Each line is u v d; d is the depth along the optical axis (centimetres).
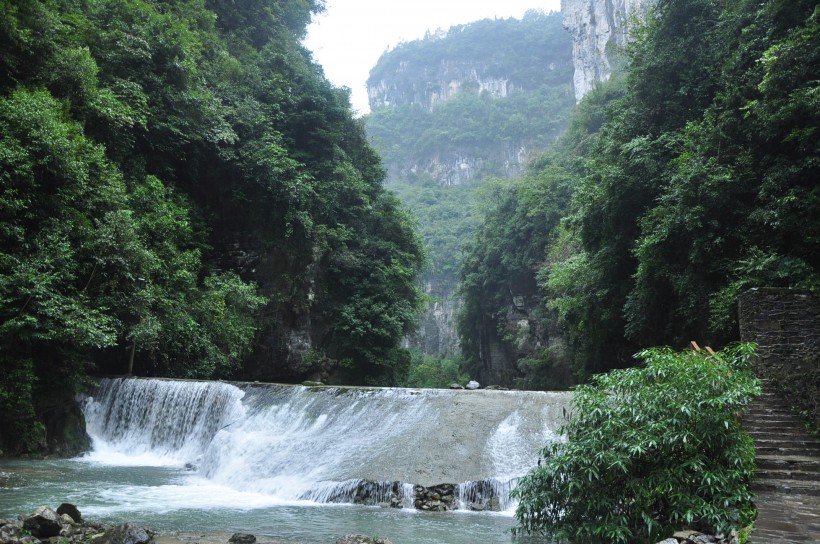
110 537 698
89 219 1792
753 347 790
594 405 748
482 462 1080
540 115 15575
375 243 3434
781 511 638
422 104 19312
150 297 1838
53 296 1509
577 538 678
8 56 1742
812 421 932
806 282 1334
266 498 1105
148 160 2434
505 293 5819
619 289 2273
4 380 1429
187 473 1388
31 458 1475
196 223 2528
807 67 1477
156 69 2408
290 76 3325
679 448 698
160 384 1741
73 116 1900
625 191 2078
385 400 1382
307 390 1539
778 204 1470
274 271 2911
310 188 2838
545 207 4900
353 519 909
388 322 3228
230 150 2669
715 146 1750
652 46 2239
